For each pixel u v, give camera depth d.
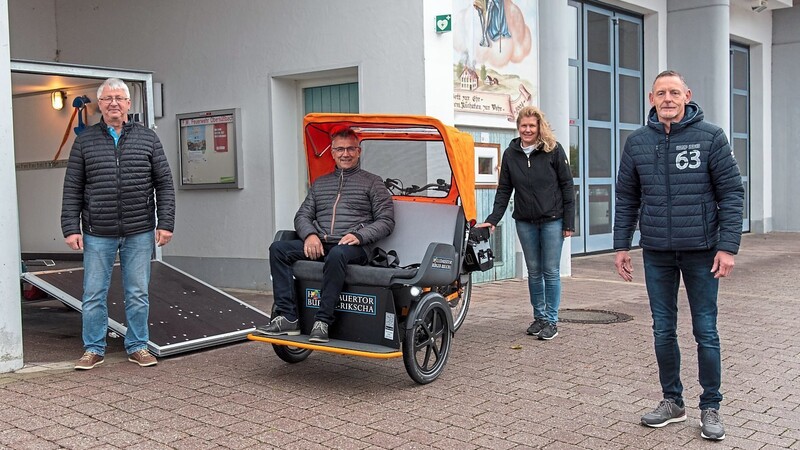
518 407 4.82
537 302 6.88
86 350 5.79
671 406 4.50
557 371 5.67
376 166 6.30
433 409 4.77
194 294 7.18
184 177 10.44
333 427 4.42
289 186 9.83
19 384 5.27
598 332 6.99
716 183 4.21
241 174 9.89
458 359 6.04
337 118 5.94
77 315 8.31
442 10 8.75
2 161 5.47
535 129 6.65
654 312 4.49
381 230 5.62
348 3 8.96
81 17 11.43
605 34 13.66
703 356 4.32
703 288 4.32
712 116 14.35
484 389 5.21
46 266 9.73
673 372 4.51
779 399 4.98
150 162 5.83
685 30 14.44
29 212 10.99
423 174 6.11
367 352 5.03
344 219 5.71
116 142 5.66
